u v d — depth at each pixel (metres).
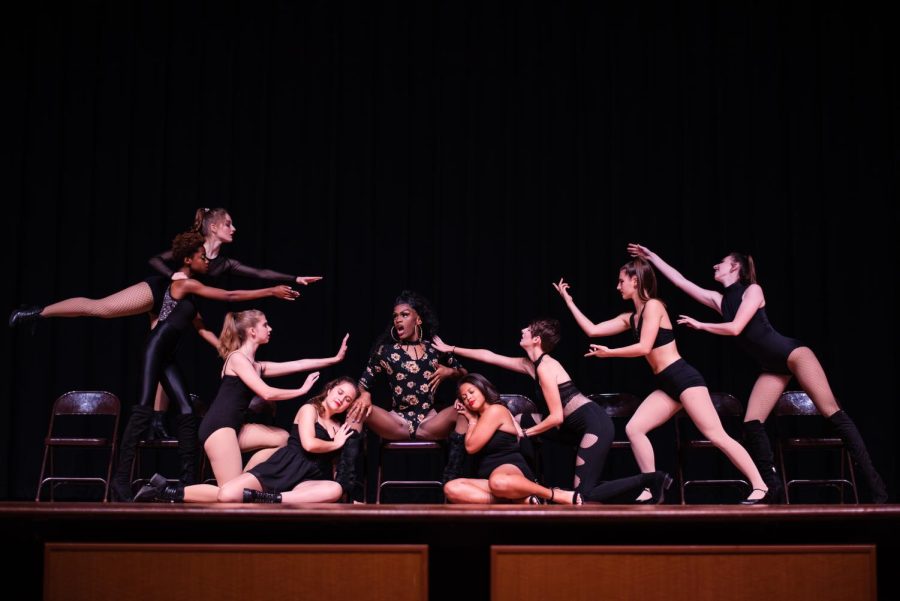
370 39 6.19
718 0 6.24
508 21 6.22
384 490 5.81
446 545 2.94
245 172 6.07
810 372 4.28
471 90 6.16
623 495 4.05
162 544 2.89
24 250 5.97
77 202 6.02
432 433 4.45
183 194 6.05
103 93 6.09
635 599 2.88
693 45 6.21
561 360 6.02
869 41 6.21
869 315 6.04
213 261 4.65
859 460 4.22
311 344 5.96
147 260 5.99
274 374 4.51
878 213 6.11
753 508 2.94
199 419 4.81
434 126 6.14
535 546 2.90
